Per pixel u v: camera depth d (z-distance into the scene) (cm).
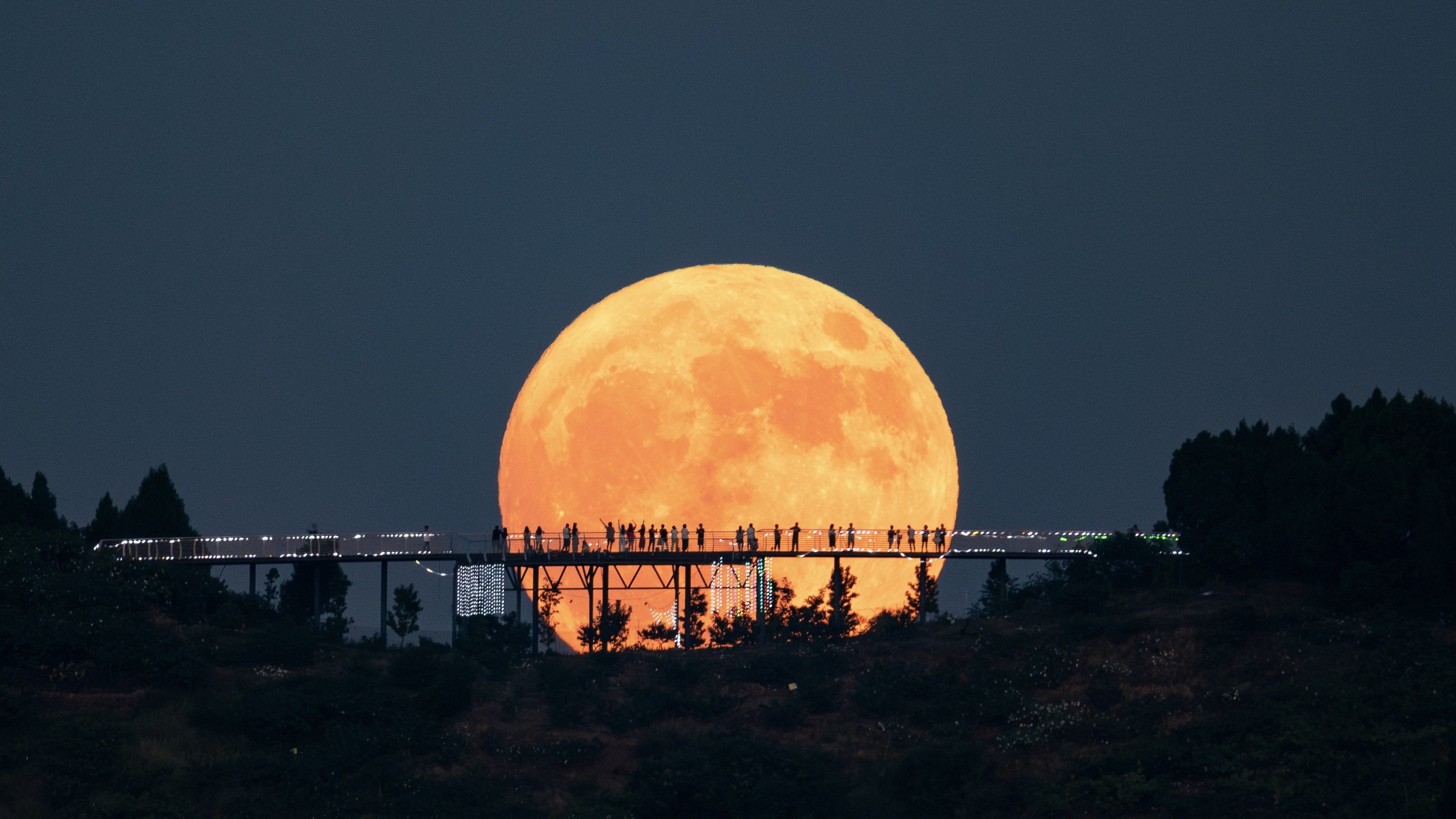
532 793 18462
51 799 17675
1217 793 16788
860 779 18075
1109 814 16825
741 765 18238
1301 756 17100
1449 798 14300
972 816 17225
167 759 18638
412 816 17575
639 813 17688
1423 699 17850
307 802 17825
